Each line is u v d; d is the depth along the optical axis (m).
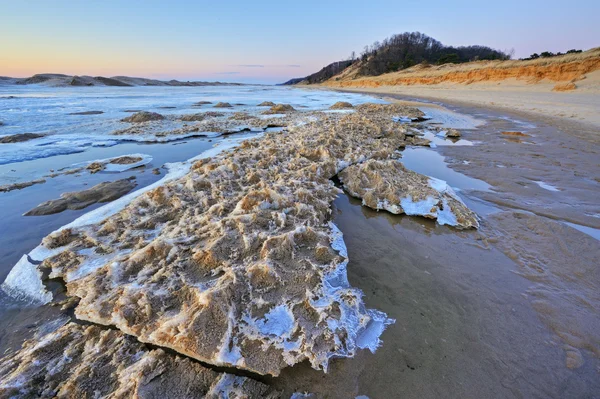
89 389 2.17
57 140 11.17
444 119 16.23
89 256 3.74
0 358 2.49
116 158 8.59
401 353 2.55
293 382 2.29
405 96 35.25
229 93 49.97
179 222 4.33
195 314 2.55
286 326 2.64
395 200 5.32
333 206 5.50
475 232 4.52
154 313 2.71
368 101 29.58
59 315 2.95
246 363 2.35
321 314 2.75
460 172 7.32
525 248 4.05
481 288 3.32
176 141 11.28
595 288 3.29
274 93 51.12
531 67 29.27
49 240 4.07
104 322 2.76
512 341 2.66
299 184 5.60
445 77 41.38
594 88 21.39
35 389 2.21
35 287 3.33
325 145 8.43
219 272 3.18
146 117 15.91
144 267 3.35
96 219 4.80
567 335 2.71
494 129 12.91
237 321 2.63
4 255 4.00
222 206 4.60
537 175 6.96
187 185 5.56
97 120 16.14
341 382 2.31
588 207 5.25
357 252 4.02
